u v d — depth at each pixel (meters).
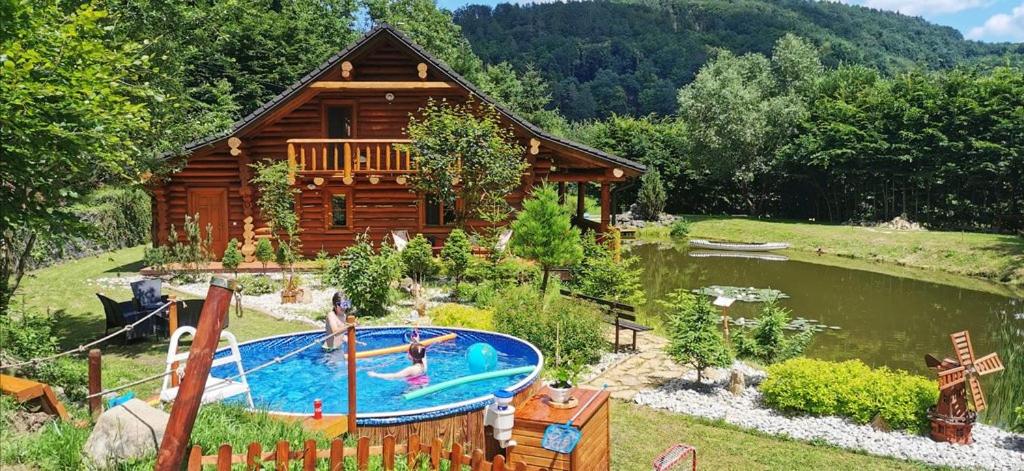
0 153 7.28
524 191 21.00
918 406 9.75
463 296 16.73
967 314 19.98
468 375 10.29
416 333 10.58
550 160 21.81
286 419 7.09
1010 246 29.39
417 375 10.23
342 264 15.47
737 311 19.73
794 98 50.00
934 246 31.84
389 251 17.08
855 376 10.42
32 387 5.89
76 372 8.05
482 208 19.12
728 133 48.94
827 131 45.38
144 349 12.03
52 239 8.99
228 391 7.63
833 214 48.66
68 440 5.36
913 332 17.52
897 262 31.55
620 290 16.20
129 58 9.23
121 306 12.62
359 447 5.83
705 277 26.66
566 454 6.91
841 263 31.47
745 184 52.38
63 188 8.34
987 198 41.50
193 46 14.79
